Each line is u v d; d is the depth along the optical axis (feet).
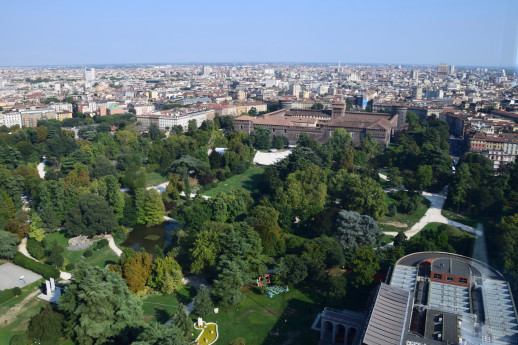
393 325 503.61
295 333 617.21
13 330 631.15
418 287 600.80
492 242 404.36
